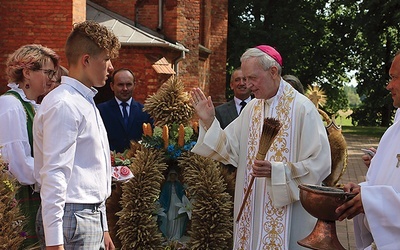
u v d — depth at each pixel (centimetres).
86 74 400
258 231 522
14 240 424
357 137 2855
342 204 374
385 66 3909
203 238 616
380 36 3547
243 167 541
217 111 789
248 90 779
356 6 3550
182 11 1895
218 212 618
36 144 397
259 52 517
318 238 392
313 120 518
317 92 704
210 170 625
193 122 657
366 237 409
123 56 1661
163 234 642
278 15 3691
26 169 465
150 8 1867
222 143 539
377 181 386
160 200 642
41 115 386
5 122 466
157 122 655
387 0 3148
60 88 393
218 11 2497
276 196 502
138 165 627
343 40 4016
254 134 533
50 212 371
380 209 354
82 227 387
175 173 647
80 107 389
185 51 1844
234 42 3538
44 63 486
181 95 652
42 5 1368
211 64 2503
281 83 528
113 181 569
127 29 1711
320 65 4081
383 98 3884
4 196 424
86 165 392
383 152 393
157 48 1658
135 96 1656
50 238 371
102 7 1853
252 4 3631
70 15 1363
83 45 396
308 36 3969
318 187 401
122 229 623
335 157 643
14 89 487
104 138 408
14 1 1373
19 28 1376
